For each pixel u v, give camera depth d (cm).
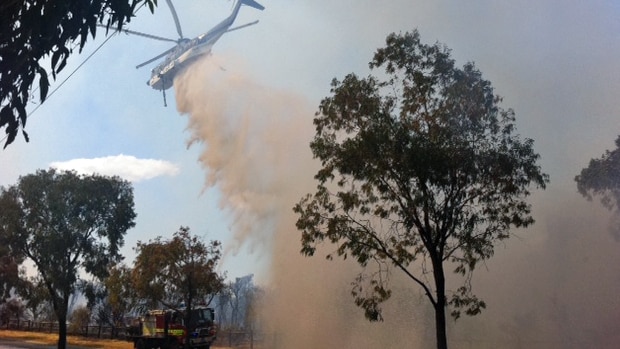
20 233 3925
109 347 4619
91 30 672
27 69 654
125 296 3297
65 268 3978
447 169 1642
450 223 1709
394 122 1734
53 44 662
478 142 1733
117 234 4131
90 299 4175
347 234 1767
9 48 651
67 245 3947
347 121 1792
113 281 3312
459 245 1750
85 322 5931
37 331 6600
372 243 1766
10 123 658
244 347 4522
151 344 4259
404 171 1652
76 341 5238
